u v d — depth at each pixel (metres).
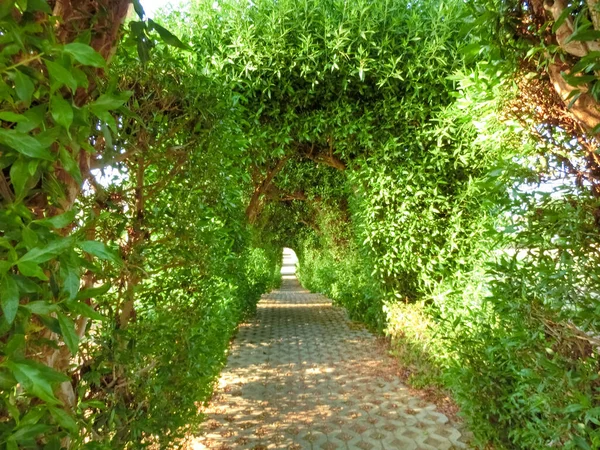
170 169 2.42
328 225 9.12
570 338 1.58
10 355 0.69
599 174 1.51
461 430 3.46
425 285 4.67
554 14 1.24
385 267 4.91
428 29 4.23
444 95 4.41
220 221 3.03
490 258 3.27
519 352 1.81
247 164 4.63
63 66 0.76
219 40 4.03
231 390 4.59
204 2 4.02
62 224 0.78
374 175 4.72
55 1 1.09
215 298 2.82
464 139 4.18
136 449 1.94
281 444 3.27
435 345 3.91
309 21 4.18
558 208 1.54
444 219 4.57
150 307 2.36
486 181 1.81
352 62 4.29
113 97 0.92
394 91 4.48
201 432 3.47
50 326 0.80
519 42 1.52
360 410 3.97
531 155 1.79
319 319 9.84
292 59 4.14
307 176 8.60
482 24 1.56
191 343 2.43
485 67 1.82
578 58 1.33
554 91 1.60
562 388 1.56
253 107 4.39
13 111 0.80
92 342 1.79
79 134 0.95
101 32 1.12
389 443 3.28
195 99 2.29
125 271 2.01
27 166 0.77
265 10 4.09
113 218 1.95
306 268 17.39
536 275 1.64
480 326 2.59
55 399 0.69
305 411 3.96
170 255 2.38
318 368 5.51
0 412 0.81
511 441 2.25
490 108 2.08
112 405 1.78
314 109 4.74
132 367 1.95
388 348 6.30
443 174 4.56
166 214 2.33
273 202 9.12
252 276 9.22
